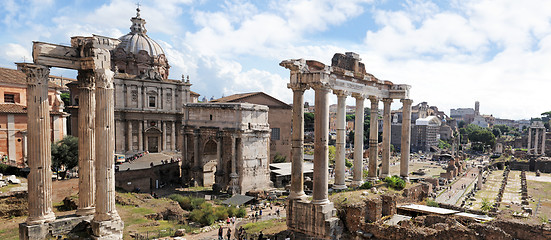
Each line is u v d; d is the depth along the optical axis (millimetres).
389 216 35094
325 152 31609
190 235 42000
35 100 27312
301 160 33062
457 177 126375
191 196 63312
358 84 40125
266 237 34094
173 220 48031
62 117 70125
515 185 104062
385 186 42469
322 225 30797
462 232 27688
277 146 115125
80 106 30531
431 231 29062
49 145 28281
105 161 28328
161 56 106875
